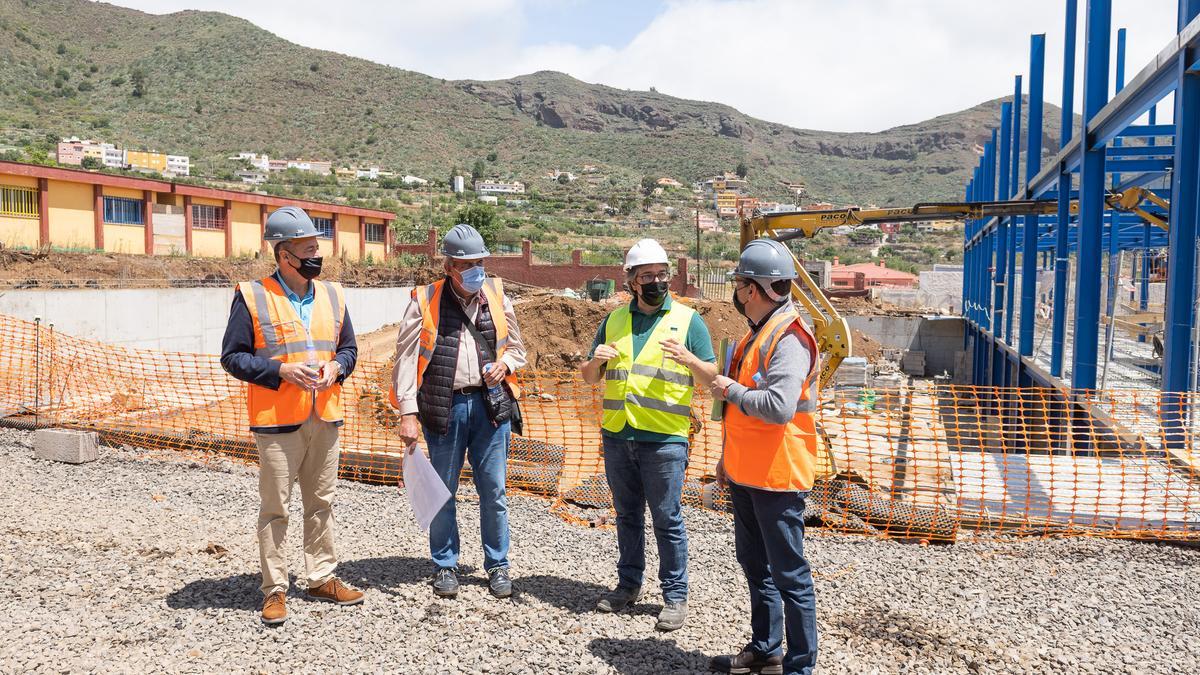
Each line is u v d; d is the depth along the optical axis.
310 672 3.53
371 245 40.50
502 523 4.61
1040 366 16.52
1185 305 8.83
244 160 145.88
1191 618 4.50
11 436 8.60
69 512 6.00
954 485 6.71
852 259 104.38
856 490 6.37
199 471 7.50
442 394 4.38
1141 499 6.41
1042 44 18.81
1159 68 9.33
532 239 84.62
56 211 25.83
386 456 7.38
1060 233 14.40
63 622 3.98
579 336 23.78
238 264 30.08
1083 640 4.15
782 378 3.18
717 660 3.69
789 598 3.32
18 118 156.12
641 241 4.11
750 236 14.16
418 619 4.12
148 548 5.16
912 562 5.40
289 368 3.94
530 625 4.11
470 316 4.48
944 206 15.05
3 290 17.95
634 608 4.43
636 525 4.38
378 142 185.00
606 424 4.23
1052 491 6.30
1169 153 12.92
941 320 33.84
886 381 22.33
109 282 23.33
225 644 3.78
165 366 17.05
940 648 3.97
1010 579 5.08
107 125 166.38
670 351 3.45
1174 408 8.76
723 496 6.60
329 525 4.33
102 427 8.58
